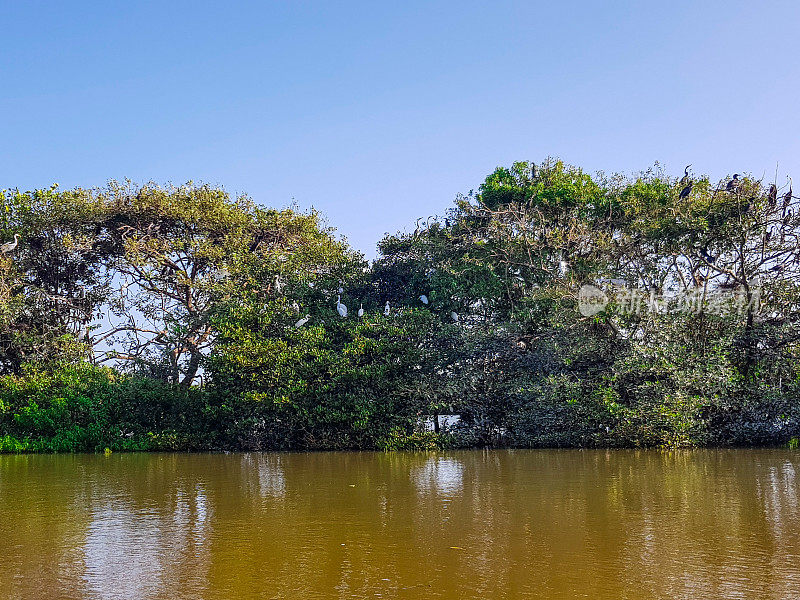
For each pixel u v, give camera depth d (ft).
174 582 20.77
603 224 70.38
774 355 59.72
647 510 30.89
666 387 57.36
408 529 27.66
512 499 34.24
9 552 24.53
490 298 70.18
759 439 59.31
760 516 29.27
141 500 35.32
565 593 19.30
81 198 73.82
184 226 75.41
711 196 61.82
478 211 72.79
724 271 60.18
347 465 50.70
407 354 64.69
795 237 59.06
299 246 77.82
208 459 56.90
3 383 66.74
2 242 72.08
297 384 62.49
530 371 64.28
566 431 60.44
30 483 42.24
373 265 79.71
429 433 63.10
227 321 65.21
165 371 73.61
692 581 20.26
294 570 21.90
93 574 21.70
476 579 20.72
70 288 77.05
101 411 66.03
